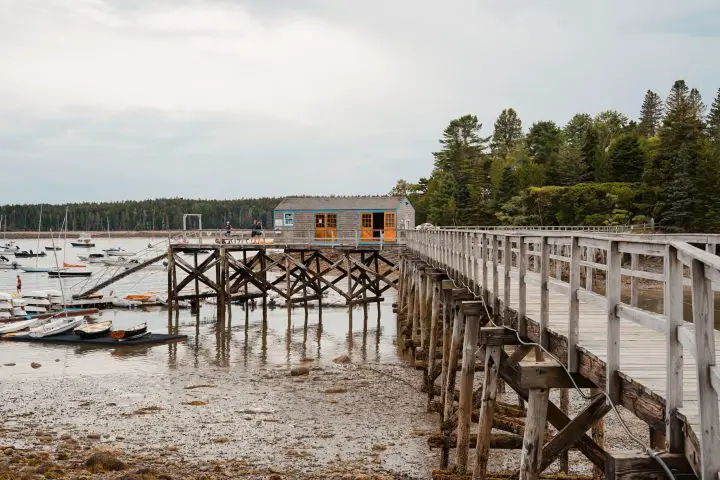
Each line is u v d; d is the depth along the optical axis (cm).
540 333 836
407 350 2658
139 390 2072
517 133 11938
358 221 4266
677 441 498
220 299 3519
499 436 1073
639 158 7194
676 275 500
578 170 7525
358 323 3434
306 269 3350
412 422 1716
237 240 4062
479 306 1138
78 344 2828
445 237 1748
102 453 1409
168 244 3622
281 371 2317
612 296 623
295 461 1440
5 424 1734
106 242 16962
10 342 2884
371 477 1334
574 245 730
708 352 437
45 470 1347
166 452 1504
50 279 6197
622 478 495
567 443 716
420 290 2292
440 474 1136
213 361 2495
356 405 1875
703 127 8125
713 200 5978
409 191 11112
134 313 3772
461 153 9044
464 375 1145
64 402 1941
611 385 623
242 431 1655
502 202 7519
